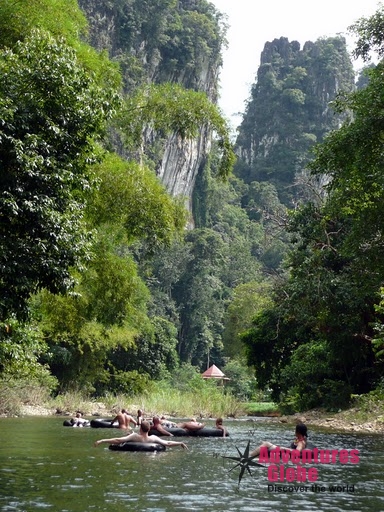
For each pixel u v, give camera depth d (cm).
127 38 10750
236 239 11744
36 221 1045
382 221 1875
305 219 3012
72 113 1127
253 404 5209
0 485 880
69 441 1616
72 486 879
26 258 1043
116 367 5069
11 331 1554
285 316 3161
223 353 9231
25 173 1038
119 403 3541
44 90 1111
